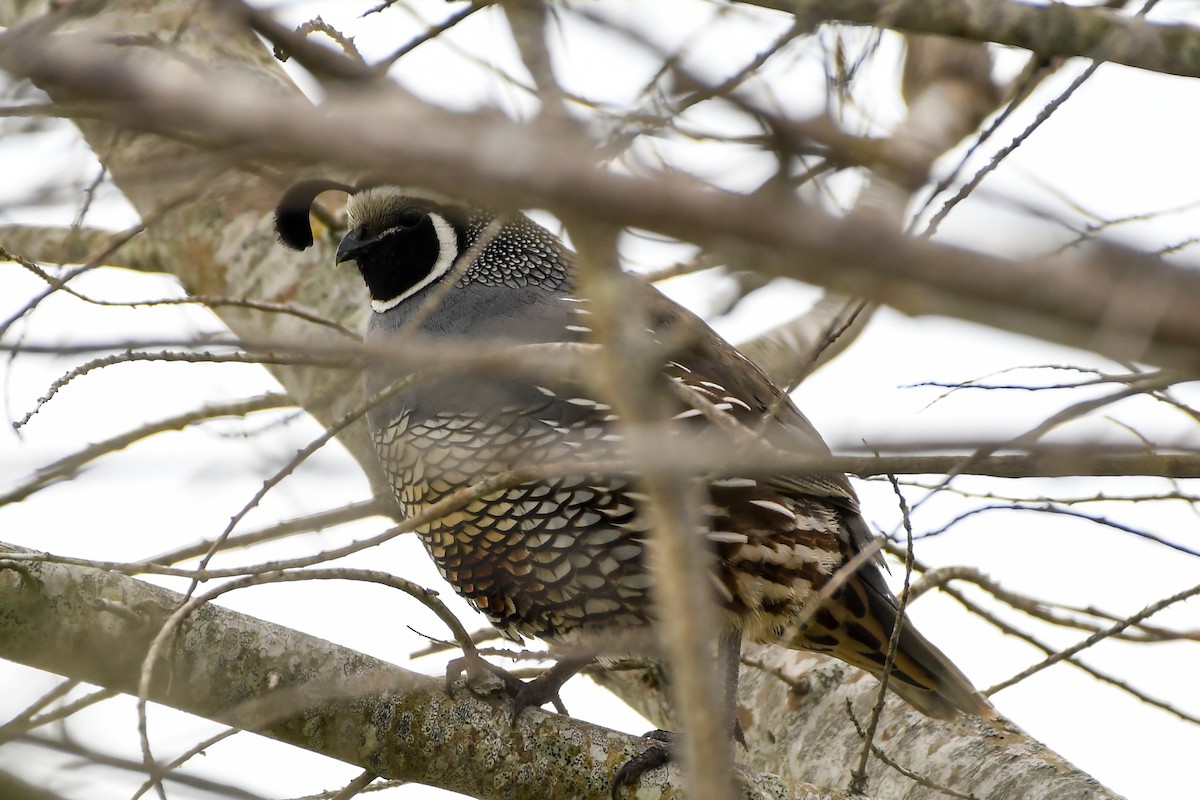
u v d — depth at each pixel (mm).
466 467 8633
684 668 4137
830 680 9508
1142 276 2779
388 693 7199
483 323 9734
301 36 5340
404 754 7227
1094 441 4320
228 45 9250
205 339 5102
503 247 9953
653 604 8703
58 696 6020
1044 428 4594
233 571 5824
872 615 9031
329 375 9641
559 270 9961
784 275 2965
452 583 9211
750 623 9016
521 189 2951
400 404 8797
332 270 10492
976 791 8172
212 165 4250
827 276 2930
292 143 3000
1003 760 8336
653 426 4348
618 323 4266
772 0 5375
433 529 8969
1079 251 2906
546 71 4012
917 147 6352
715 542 8828
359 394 9570
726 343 9820
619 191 2932
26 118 4434
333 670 7020
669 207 2922
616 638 8836
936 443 4168
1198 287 2744
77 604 6602
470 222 9922
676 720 9125
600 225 3018
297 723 7074
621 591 8711
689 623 4180
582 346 5250
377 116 3053
